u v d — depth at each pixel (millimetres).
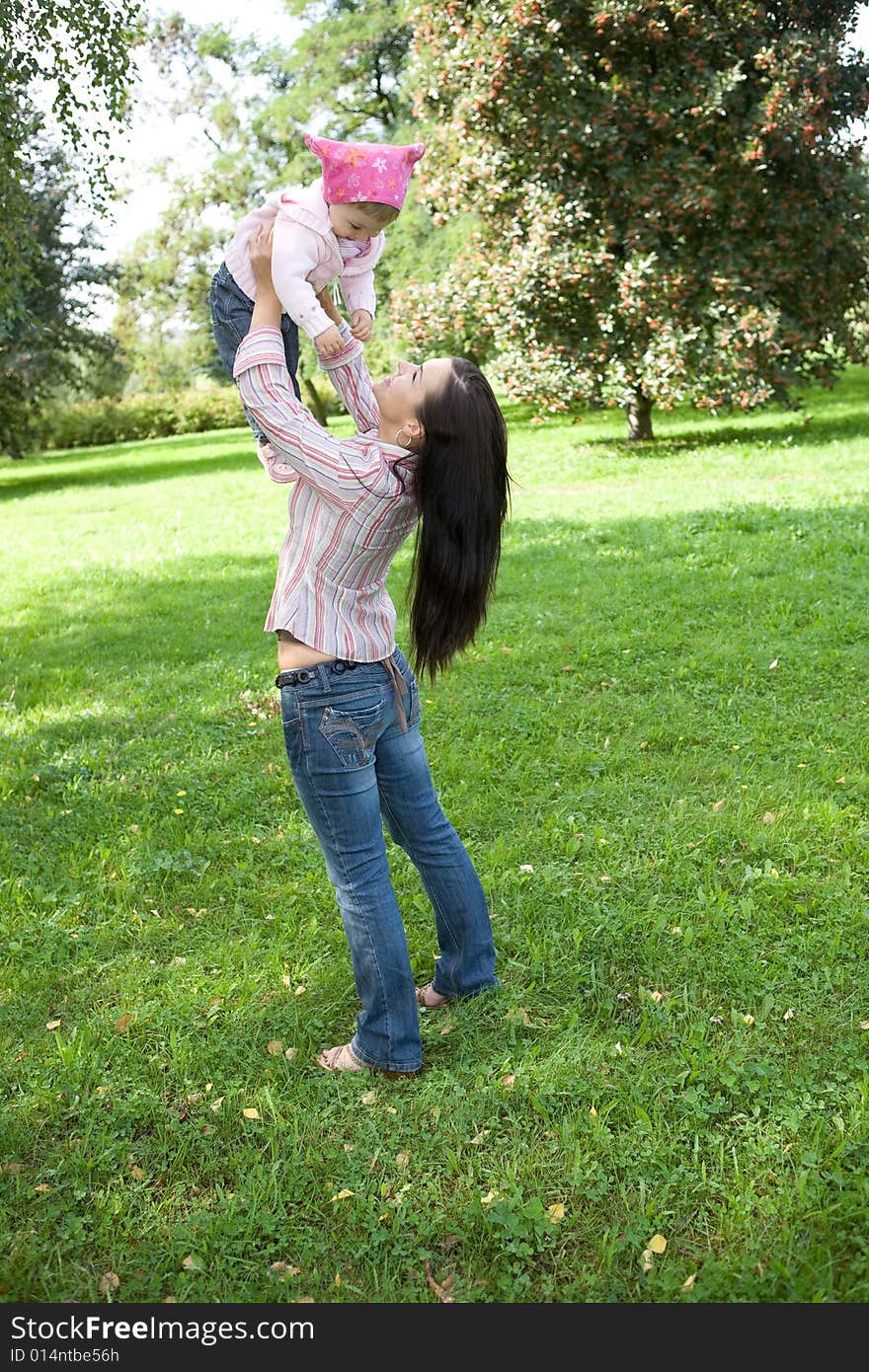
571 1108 2791
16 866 4398
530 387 16797
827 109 15617
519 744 5336
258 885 4117
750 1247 2320
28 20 9055
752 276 15578
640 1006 3209
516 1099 2824
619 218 16203
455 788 4828
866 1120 2623
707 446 16609
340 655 2637
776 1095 2762
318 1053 3105
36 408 30281
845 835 4109
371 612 2721
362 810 2777
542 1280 2314
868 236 16297
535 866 4051
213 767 5387
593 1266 2330
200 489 20516
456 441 2619
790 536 9383
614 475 14969
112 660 7820
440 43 16531
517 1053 3008
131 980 3498
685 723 5414
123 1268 2396
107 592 10438
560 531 10797
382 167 2471
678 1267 2305
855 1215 2371
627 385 16875
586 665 6508
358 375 2637
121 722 6281
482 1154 2658
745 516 10320
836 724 5273
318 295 2643
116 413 46562
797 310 16266
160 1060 3051
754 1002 3152
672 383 15875
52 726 6254
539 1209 2428
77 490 23906
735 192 15570
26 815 4977
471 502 2674
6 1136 2779
